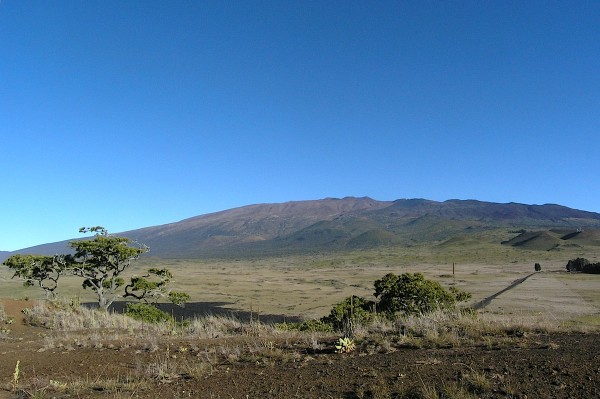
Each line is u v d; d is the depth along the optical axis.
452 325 11.16
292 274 128.38
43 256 32.41
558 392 5.73
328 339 11.48
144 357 10.48
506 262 139.38
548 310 30.47
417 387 6.27
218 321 18.12
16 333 16.97
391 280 21.53
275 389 7.05
